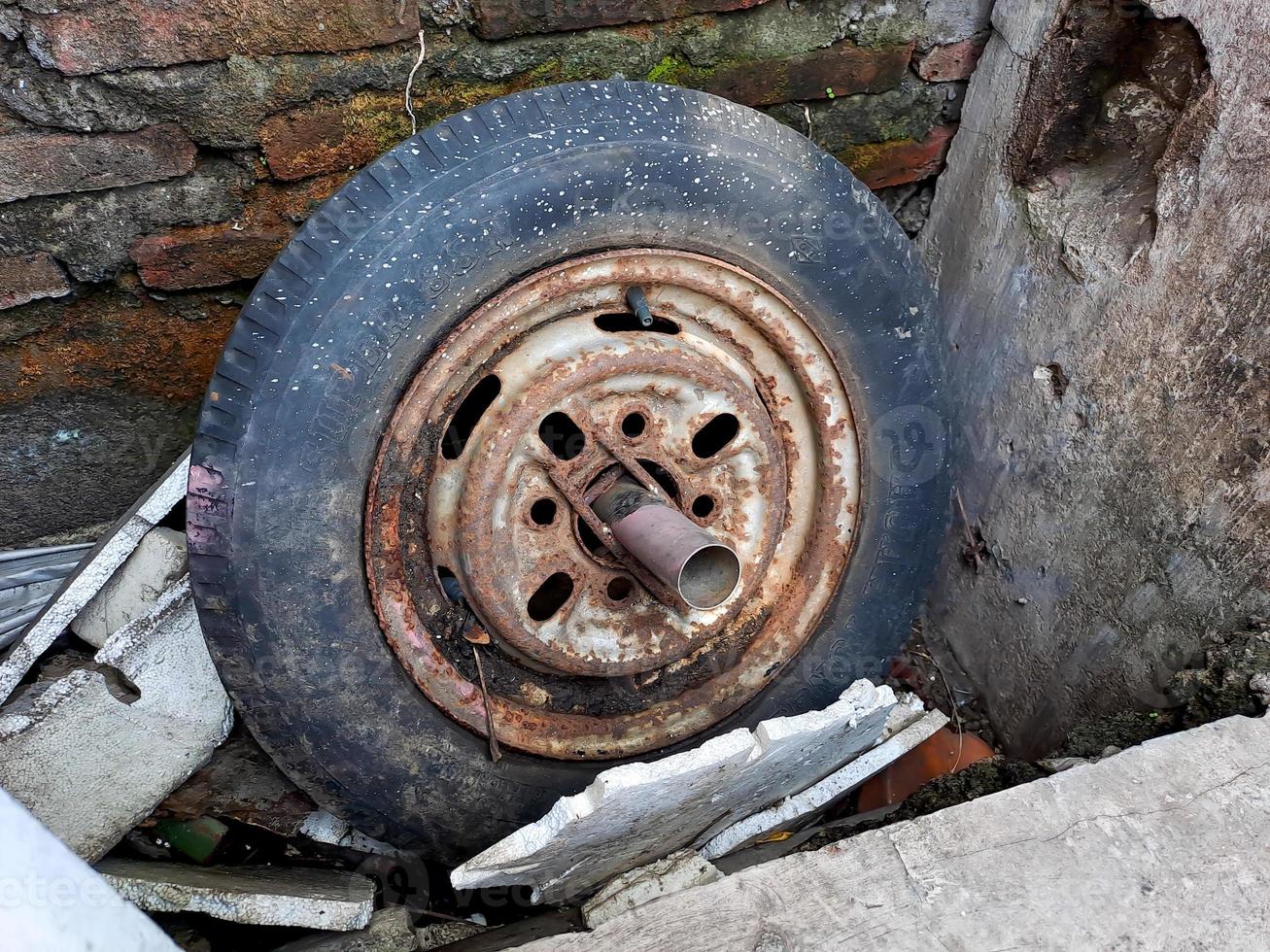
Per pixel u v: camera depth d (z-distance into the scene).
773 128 0.65
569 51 0.73
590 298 0.64
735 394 0.66
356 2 0.65
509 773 0.67
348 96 0.69
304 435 0.57
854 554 0.75
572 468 0.63
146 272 0.71
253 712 0.60
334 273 0.56
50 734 0.63
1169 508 0.68
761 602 0.75
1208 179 0.63
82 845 0.65
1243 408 0.62
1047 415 0.78
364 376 0.57
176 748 0.67
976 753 0.82
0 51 0.60
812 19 0.78
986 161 0.82
